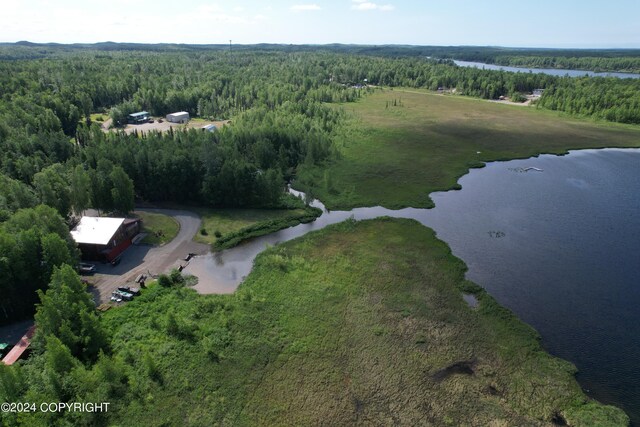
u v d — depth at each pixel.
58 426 36.28
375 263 66.75
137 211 86.31
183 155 89.88
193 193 91.06
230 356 47.06
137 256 68.88
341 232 77.50
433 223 81.88
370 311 55.16
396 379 44.41
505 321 53.16
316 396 42.28
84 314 45.12
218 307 54.97
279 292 59.00
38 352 44.94
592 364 46.84
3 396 36.81
